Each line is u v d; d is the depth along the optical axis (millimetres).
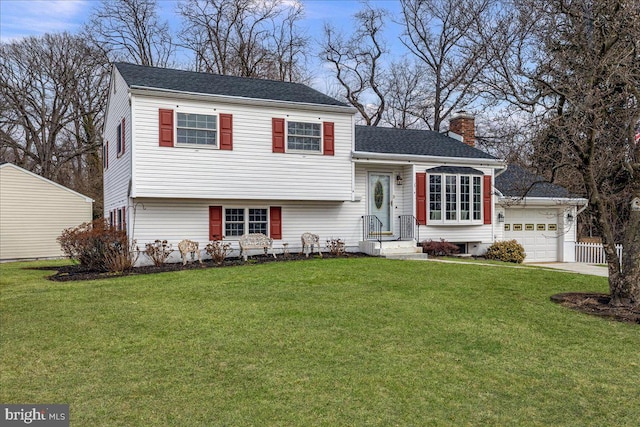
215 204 15023
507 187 19484
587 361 5777
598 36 8492
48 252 23203
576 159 9203
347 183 16156
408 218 17438
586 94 8125
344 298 8961
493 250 17875
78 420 4164
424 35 32562
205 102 14031
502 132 18625
